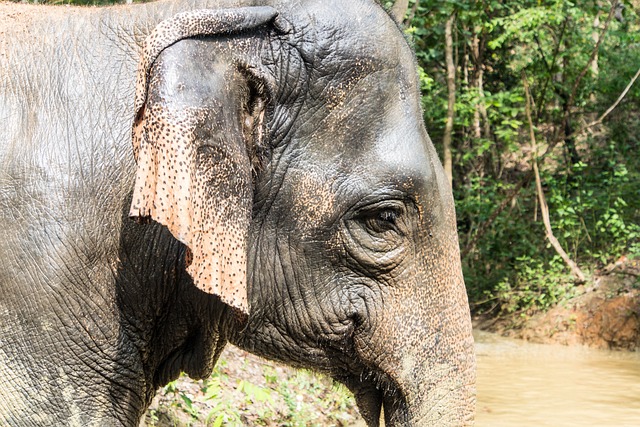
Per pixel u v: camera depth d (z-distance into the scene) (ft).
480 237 52.80
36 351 10.52
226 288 9.93
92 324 10.77
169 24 10.18
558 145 61.82
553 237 48.26
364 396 11.71
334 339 11.32
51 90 11.02
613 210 47.88
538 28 50.65
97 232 10.74
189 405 18.85
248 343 11.48
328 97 10.93
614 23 57.88
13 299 10.43
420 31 47.50
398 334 11.21
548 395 29.53
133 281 11.02
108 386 10.96
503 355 39.40
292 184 10.97
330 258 11.15
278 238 11.07
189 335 11.68
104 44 11.39
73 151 10.78
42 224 10.54
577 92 54.95
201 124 9.85
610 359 38.42
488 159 59.31
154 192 9.61
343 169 10.99
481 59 55.52
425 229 11.19
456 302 11.31
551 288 47.01
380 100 11.03
